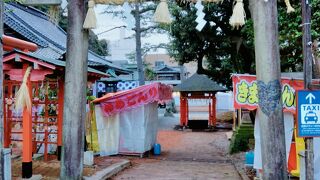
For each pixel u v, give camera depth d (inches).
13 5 731.4
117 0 256.8
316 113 194.5
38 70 291.6
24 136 289.3
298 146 302.4
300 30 318.7
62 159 263.6
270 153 232.4
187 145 684.1
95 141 490.6
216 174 376.5
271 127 232.8
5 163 217.9
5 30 591.2
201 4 250.5
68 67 260.5
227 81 723.4
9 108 373.1
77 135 262.1
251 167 382.0
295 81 291.4
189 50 590.9
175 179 345.1
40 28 731.4
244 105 291.4
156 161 483.2
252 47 495.5
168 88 579.2
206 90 916.6
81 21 260.7
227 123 1069.1
